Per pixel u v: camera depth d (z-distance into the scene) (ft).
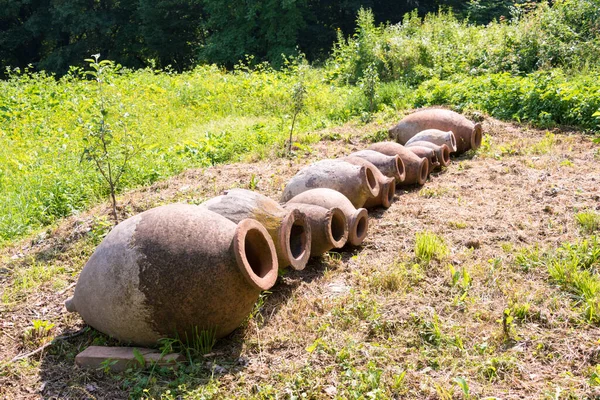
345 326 15.02
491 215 22.18
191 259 13.42
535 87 38.75
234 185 27.32
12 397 13.01
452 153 32.07
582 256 17.65
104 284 13.88
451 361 13.38
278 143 35.53
